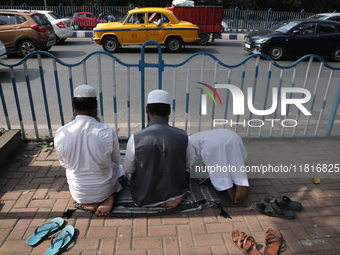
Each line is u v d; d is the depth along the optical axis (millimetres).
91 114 2502
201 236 2422
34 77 7648
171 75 8008
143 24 11469
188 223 2564
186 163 2773
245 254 2248
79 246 2291
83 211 2674
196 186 3021
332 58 11008
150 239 2377
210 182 3080
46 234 2367
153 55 11328
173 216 2645
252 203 2854
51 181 3092
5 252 2217
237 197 2789
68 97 6164
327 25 10633
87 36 17781
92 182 2566
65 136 2428
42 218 2576
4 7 21578
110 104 5754
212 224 2559
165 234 2436
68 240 2314
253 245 2277
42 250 2238
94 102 2490
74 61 9844
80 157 2469
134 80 7508
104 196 2664
